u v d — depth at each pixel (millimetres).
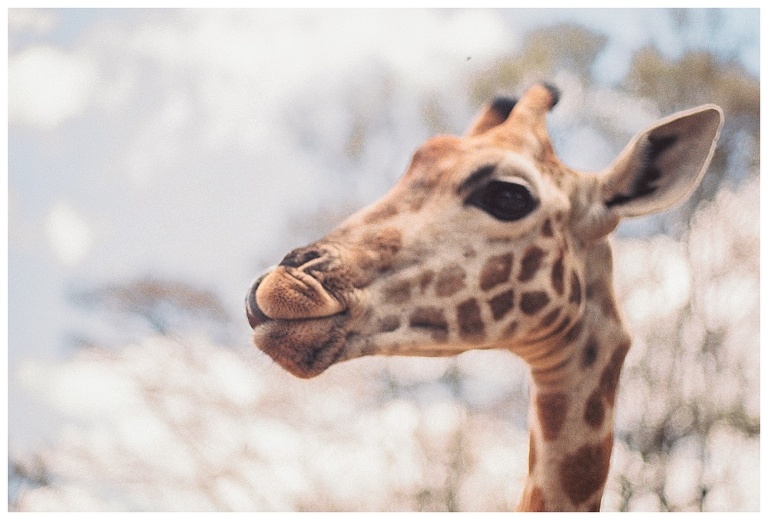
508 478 6430
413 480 6504
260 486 6605
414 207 2686
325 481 6648
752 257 6406
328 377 6746
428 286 2611
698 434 6301
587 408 2834
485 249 2648
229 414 6828
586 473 2822
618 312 2910
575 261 2785
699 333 6375
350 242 2605
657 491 6199
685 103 6273
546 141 2842
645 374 6375
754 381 6336
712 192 6418
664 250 6469
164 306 6902
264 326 2447
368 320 2566
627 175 2805
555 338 2783
